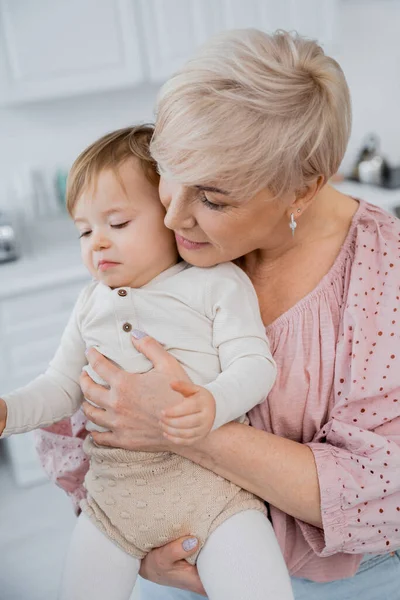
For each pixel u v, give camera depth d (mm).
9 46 2682
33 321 2740
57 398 1207
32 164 3180
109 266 1152
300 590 1222
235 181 917
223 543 1082
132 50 2844
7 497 2938
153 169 1150
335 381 1131
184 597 1336
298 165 958
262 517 1119
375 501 1093
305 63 960
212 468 1109
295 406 1154
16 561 2566
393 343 1107
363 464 1079
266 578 1047
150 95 3320
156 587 1399
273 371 1092
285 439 1110
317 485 1073
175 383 954
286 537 1177
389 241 1175
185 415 942
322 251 1194
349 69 3586
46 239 3143
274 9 2963
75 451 1369
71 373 1229
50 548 2623
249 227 994
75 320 1229
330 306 1163
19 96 2748
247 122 901
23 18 2664
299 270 1197
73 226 3188
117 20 2791
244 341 1086
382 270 1146
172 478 1117
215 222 978
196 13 2871
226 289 1130
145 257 1150
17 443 2914
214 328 1119
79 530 1175
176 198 974
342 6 3449
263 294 1222
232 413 1020
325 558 1184
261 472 1078
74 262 2838
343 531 1081
